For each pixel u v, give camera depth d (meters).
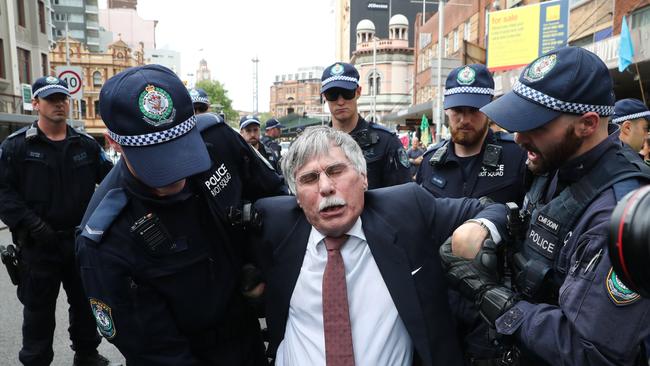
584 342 1.15
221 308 1.69
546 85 1.35
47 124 3.27
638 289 0.86
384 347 1.55
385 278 1.57
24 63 26.06
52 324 3.24
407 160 3.56
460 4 22.77
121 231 1.52
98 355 3.52
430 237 1.66
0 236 8.21
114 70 55.38
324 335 1.56
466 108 2.69
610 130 1.45
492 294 1.40
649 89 10.71
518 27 13.35
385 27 63.22
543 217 1.40
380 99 51.94
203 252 1.63
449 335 1.60
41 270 3.13
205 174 1.67
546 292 1.39
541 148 1.41
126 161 1.48
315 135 1.59
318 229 1.58
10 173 3.15
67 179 3.28
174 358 1.57
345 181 1.54
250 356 1.86
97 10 80.88
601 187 1.28
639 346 1.16
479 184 2.76
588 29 12.34
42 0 27.72
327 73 3.52
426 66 33.38
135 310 1.53
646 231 0.81
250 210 1.70
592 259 1.18
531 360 1.39
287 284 1.66
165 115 1.41
